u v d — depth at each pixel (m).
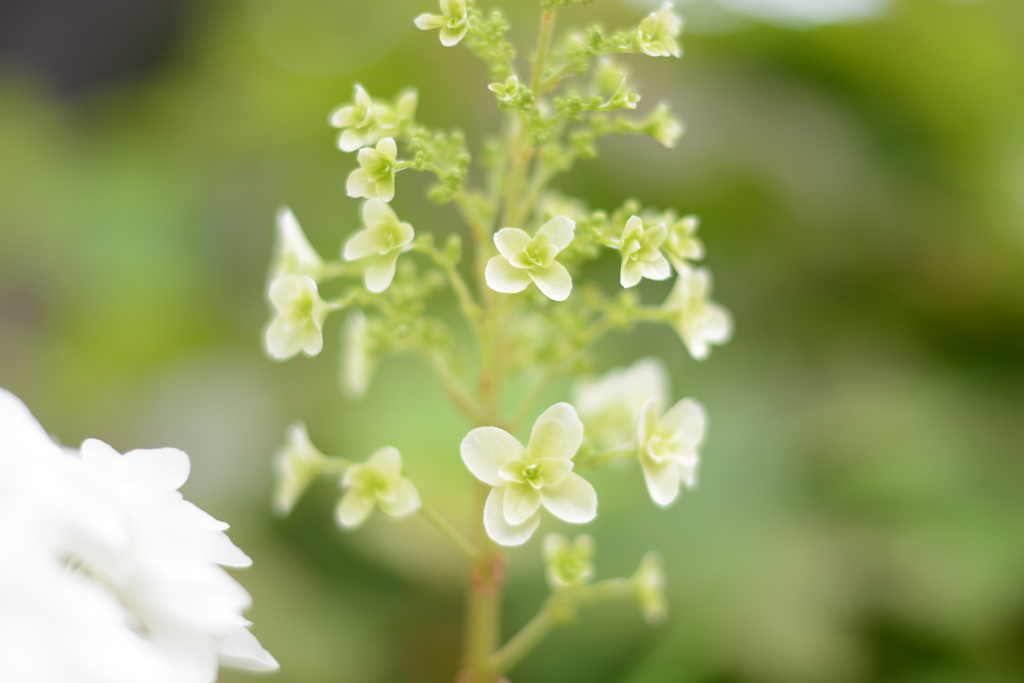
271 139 1.02
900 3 0.75
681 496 0.63
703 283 0.44
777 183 0.72
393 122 0.43
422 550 0.57
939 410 0.64
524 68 0.68
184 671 0.39
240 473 0.73
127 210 1.00
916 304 0.73
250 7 1.19
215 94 1.17
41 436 0.40
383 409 0.70
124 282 0.94
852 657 0.53
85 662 0.38
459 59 0.88
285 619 0.55
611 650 0.55
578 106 0.42
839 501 0.61
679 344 0.74
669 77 0.76
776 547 0.58
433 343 0.44
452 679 0.57
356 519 0.43
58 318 0.96
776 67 0.79
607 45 0.42
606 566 0.59
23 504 0.38
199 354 0.91
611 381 0.48
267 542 0.61
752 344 0.74
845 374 0.71
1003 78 0.75
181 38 1.27
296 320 0.43
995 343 0.71
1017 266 0.68
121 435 0.85
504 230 0.41
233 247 0.98
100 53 1.25
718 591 0.56
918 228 0.72
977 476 0.59
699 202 0.74
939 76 0.75
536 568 0.57
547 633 0.55
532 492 0.41
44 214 1.01
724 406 0.69
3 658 0.37
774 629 0.54
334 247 0.91
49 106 1.19
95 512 0.39
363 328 0.47
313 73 1.14
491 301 0.44
